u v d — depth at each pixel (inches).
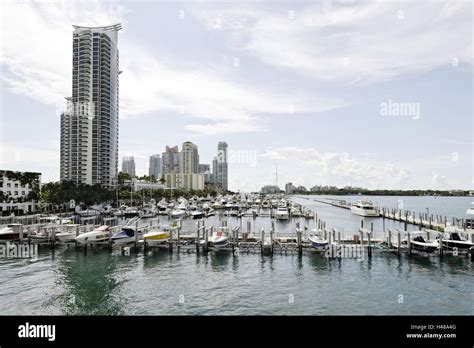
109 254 1862.7
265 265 1621.6
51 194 4028.1
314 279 1402.6
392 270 1524.4
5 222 2962.6
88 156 6653.5
